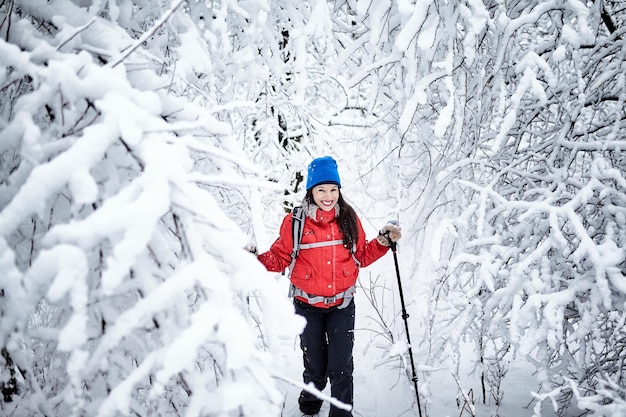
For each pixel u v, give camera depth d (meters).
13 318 1.06
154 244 1.20
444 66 2.34
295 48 2.71
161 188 1.02
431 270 2.94
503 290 2.25
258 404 1.07
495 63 2.44
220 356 1.31
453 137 2.63
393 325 3.21
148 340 1.33
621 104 2.48
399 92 2.71
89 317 1.36
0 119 1.26
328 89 5.59
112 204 0.99
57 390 1.52
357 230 2.31
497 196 2.41
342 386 2.29
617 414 1.69
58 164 0.97
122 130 1.06
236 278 1.13
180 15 1.99
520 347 2.02
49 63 1.14
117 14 1.61
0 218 0.94
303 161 4.23
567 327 2.39
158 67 1.96
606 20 2.86
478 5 2.26
